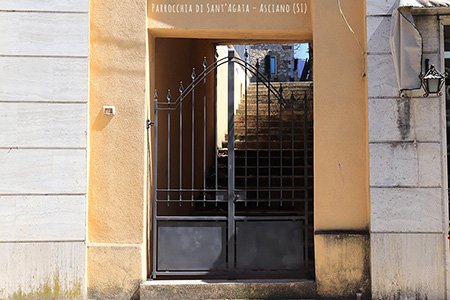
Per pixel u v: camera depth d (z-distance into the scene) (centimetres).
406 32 492
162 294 524
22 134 526
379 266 517
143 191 534
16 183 524
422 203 516
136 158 535
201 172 975
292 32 561
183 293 527
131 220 533
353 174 532
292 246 558
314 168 536
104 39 540
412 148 517
